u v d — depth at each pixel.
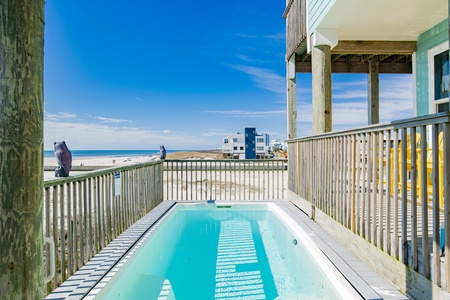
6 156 1.29
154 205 6.18
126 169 4.53
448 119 1.88
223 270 3.82
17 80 1.29
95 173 3.45
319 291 3.22
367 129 2.98
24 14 1.31
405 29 5.89
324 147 4.36
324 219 4.31
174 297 3.10
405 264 2.39
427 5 4.76
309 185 5.13
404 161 2.42
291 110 8.22
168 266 3.95
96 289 2.64
